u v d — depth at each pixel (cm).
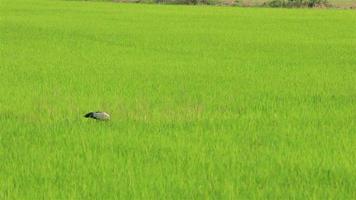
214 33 10462
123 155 2692
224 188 2225
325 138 3016
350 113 3647
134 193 2170
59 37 9188
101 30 10694
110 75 5181
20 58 6419
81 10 17675
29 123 3309
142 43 8456
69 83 4675
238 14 16938
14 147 2806
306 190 2223
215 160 2606
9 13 15538
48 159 2600
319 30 11456
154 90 4406
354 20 14725
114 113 3578
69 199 2098
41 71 5356
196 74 5347
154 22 13125
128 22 12988
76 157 2634
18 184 2264
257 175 2406
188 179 2331
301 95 4300
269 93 4366
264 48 7962
